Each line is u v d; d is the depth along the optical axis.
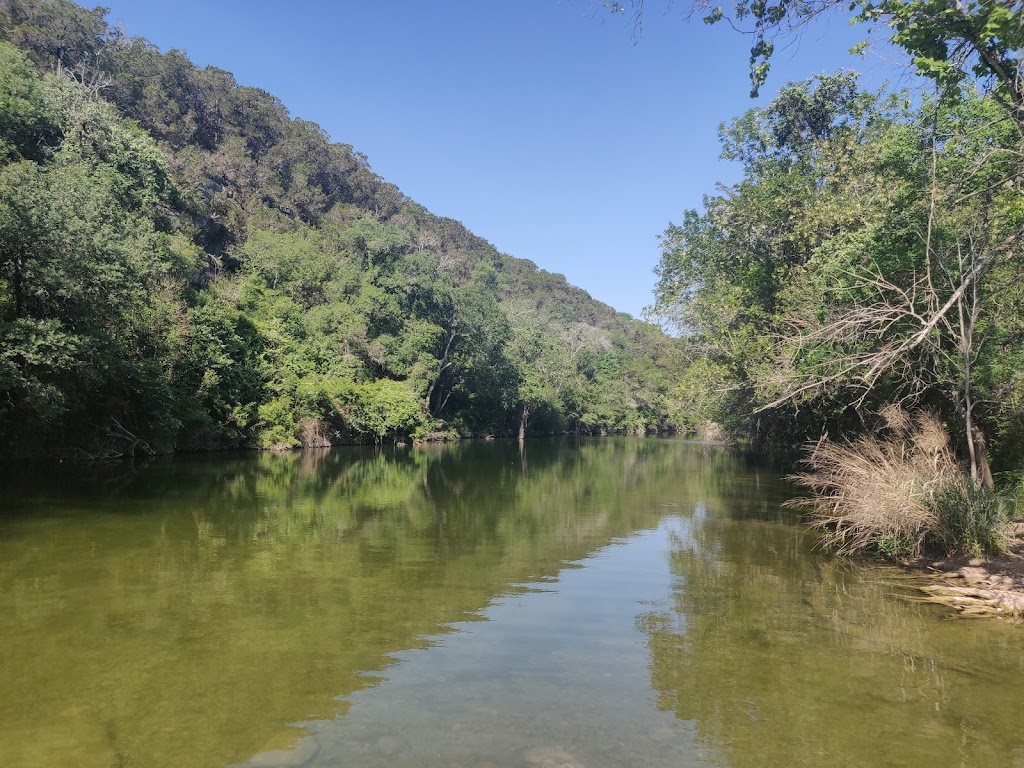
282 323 41.41
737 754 4.54
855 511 11.24
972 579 9.18
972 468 11.15
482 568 10.02
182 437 29.86
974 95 12.57
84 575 9.04
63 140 33.19
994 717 5.15
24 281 18.42
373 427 43.19
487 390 60.97
